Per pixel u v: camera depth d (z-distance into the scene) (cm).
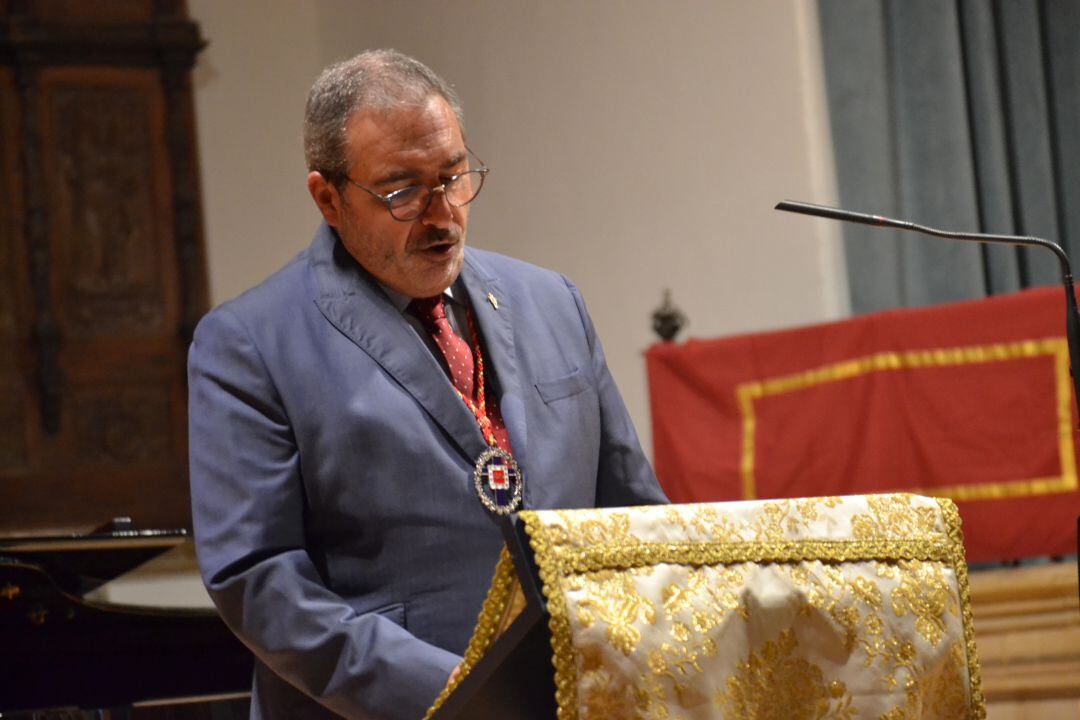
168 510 1878
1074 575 929
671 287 1466
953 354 948
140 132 1923
